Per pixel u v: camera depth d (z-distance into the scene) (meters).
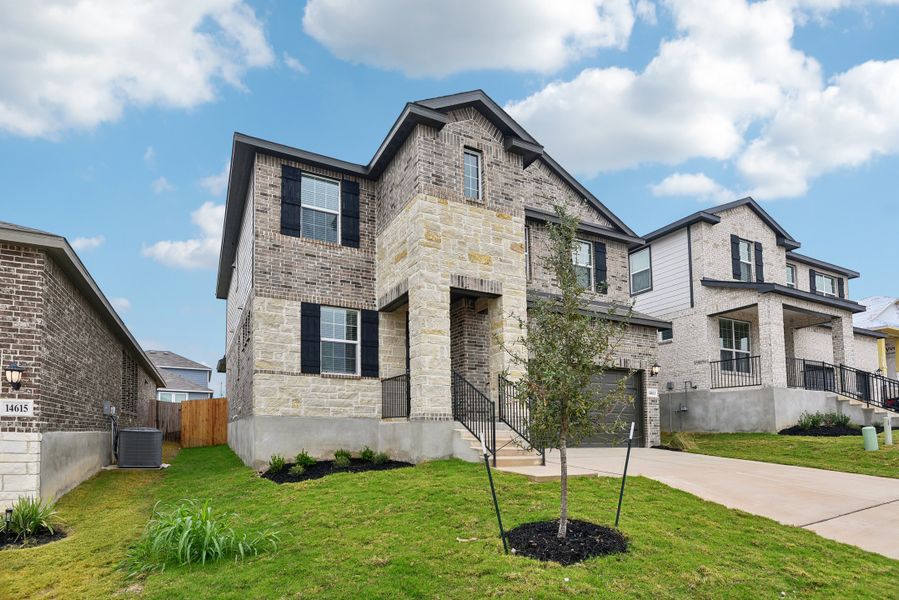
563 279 6.87
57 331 10.06
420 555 5.92
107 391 15.13
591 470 10.40
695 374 19.91
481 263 13.06
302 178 13.98
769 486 9.51
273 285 13.00
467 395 13.16
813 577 5.60
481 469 10.16
